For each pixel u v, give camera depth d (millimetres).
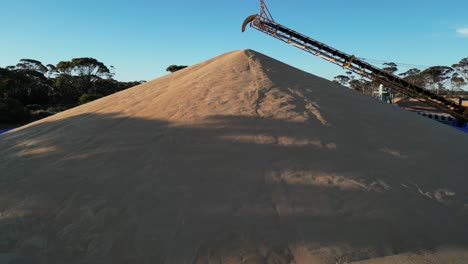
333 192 3168
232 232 2621
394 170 3789
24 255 2543
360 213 2883
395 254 2457
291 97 5664
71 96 41531
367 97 8062
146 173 3529
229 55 8758
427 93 18219
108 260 2441
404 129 5469
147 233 2664
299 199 3029
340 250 2449
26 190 3510
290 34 18516
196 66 9102
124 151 4090
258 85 6145
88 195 3252
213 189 3189
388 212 2930
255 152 3840
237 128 4438
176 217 2822
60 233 2762
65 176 3693
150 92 7211
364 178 3475
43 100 37250
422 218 2920
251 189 3174
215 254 2420
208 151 3891
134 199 3105
